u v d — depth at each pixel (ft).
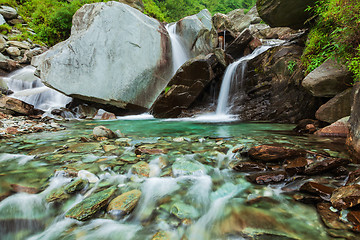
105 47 24.20
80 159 8.07
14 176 6.43
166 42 29.30
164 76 28.66
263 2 18.47
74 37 24.32
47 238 4.26
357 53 10.05
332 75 11.90
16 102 21.98
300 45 19.75
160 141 11.22
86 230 4.42
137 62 25.89
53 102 29.45
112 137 12.17
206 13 40.65
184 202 5.22
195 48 33.58
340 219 4.09
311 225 4.12
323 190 4.97
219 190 5.81
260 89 21.79
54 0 49.14
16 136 13.02
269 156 7.25
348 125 8.50
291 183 5.90
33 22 46.09
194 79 24.31
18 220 4.65
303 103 17.37
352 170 6.14
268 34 50.11
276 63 20.18
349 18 10.45
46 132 14.62
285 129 14.56
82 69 23.27
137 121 21.89
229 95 25.39
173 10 72.69
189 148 9.53
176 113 24.99
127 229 4.42
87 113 26.30
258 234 3.99
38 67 23.22
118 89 24.64
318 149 8.37
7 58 36.17
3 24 42.37
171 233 4.23
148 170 6.82
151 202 5.25
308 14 17.78
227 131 14.21
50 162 7.74
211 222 4.48
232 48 38.73
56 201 5.20
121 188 5.82
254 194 5.44
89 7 25.68
